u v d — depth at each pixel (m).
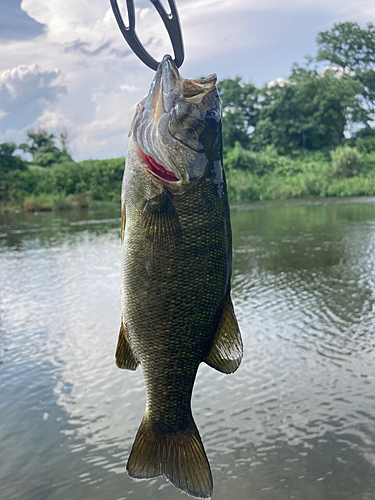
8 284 2.62
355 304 1.91
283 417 1.15
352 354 1.45
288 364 1.41
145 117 0.37
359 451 1.01
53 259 3.30
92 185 9.54
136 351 0.39
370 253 2.86
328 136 11.38
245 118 11.95
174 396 0.39
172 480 0.39
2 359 1.58
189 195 0.37
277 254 3.01
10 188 9.39
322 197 7.78
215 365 0.39
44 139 13.99
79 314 2.01
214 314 0.39
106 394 1.33
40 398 1.31
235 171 9.09
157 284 0.38
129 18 0.35
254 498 0.90
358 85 11.35
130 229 0.38
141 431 0.40
